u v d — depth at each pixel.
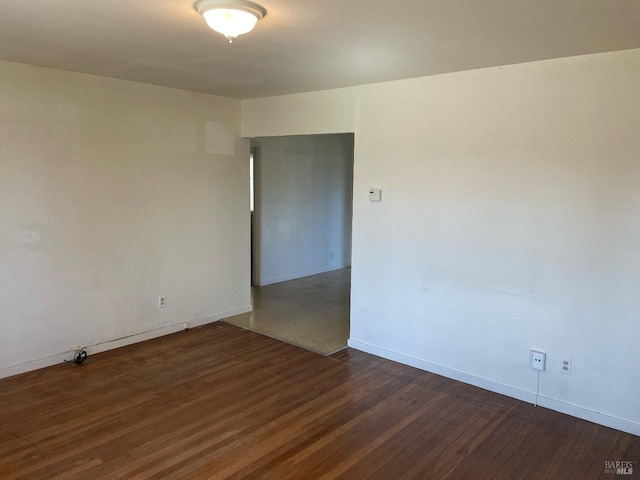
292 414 3.14
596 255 3.00
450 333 3.72
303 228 7.45
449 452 2.73
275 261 7.04
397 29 2.46
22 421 2.99
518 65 3.19
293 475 2.48
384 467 2.57
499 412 3.21
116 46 2.91
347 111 4.17
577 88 2.97
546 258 3.20
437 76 3.58
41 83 3.57
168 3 2.15
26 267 3.63
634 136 2.80
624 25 2.35
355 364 4.01
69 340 3.94
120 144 4.09
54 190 3.72
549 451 2.76
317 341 4.54
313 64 3.29
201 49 2.95
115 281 4.19
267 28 2.47
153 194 4.38
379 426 3.00
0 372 3.57
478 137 3.42
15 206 3.53
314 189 7.58
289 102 4.61
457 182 3.56
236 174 5.13
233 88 4.31
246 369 3.87
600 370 3.05
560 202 3.11
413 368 3.94
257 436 2.86
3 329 3.55
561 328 3.18
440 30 2.48
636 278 2.87
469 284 3.58
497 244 3.40
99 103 3.91
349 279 7.37
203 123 4.71
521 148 3.23
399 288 4.00
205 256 4.92
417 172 3.77
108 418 3.04
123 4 2.17
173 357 4.09
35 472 2.47
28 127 3.53
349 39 2.66
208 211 4.89
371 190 4.08
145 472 2.48
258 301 5.96
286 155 6.98
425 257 3.80
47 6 2.20
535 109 3.14
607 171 2.91
